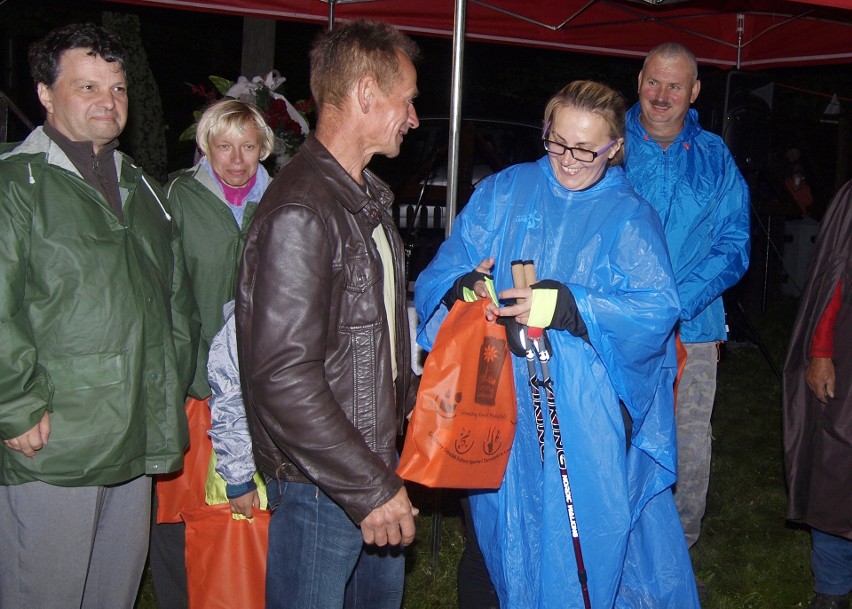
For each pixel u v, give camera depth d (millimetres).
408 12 5934
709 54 6648
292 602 2271
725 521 4785
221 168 3262
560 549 2600
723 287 3590
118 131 2598
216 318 3281
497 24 6109
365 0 5445
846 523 3332
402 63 2199
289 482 2264
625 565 2822
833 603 3557
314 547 2246
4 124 4418
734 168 3658
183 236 3240
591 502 2590
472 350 2375
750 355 8328
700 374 3709
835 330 3391
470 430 2373
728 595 3957
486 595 2967
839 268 3383
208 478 3023
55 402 2453
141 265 2639
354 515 2070
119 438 2510
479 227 2814
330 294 2135
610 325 2494
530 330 2521
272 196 2137
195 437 3143
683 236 3580
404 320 2416
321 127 2221
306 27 12164
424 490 4836
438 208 6531
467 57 12172
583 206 2658
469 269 2820
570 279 2646
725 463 5680
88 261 2473
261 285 2070
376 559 2539
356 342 2174
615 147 2586
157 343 2643
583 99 2523
